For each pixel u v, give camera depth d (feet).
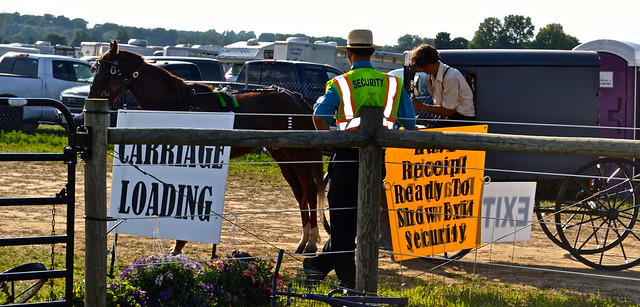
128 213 22.41
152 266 20.11
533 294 23.08
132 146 22.40
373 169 19.21
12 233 29.73
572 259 29.30
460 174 23.82
